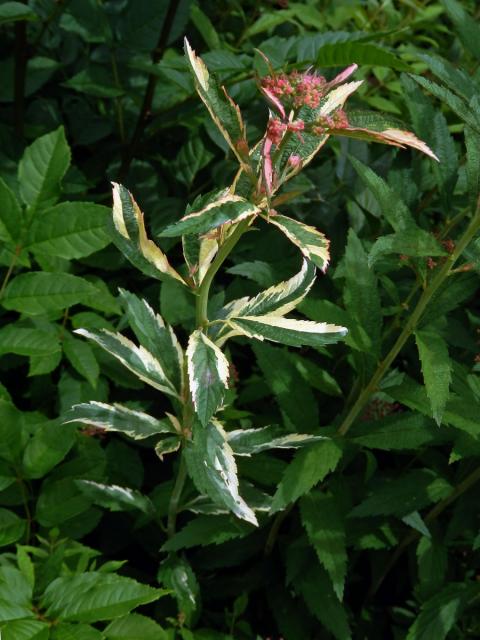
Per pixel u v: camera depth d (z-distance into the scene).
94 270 0.84
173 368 0.56
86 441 0.66
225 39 0.93
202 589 0.74
